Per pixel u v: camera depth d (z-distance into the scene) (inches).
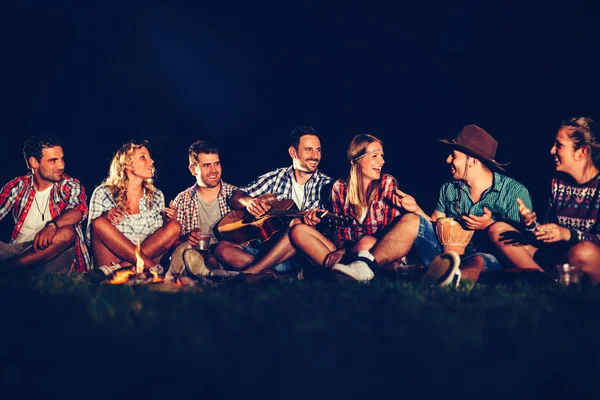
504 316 114.4
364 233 215.6
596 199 195.5
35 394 82.0
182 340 96.0
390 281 175.2
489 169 213.5
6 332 109.2
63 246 215.5
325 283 185.8
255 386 78.2
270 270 217.2
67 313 120.3
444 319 109.7
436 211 219.8
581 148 195.8
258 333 102.7
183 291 148.2
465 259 195.9
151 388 81.0
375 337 98.7
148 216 229.3
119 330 103.0
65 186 227.6
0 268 209.0
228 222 229.8
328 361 86.1
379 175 216.1
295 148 235.9
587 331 102.2
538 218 293.9
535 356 87.0
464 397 73.4
